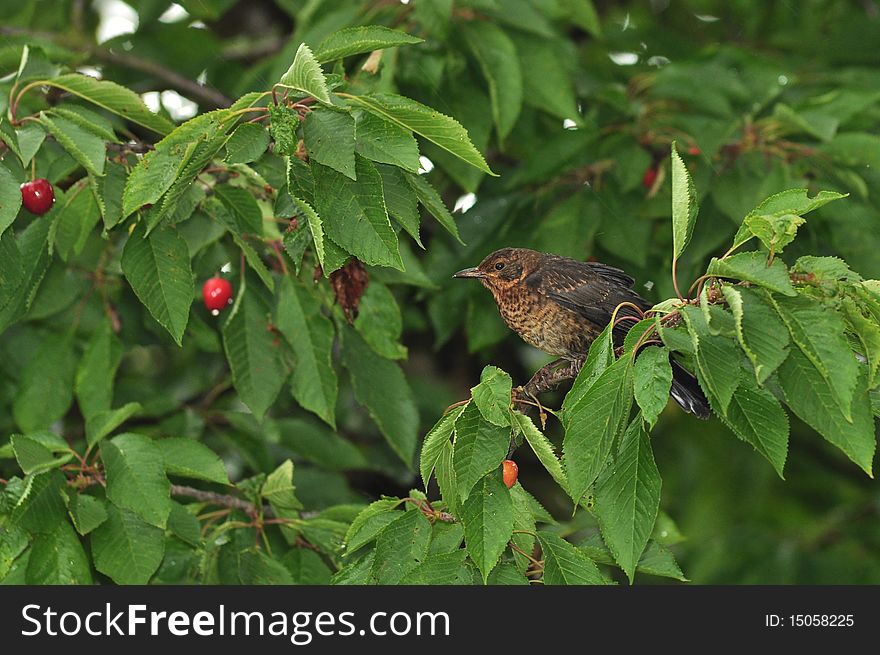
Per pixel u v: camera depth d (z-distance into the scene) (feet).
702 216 38.01
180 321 27.71
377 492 54.13
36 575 27.04
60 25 51.24
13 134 25.62
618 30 50.47
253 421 42.60
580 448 20.92
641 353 20.83
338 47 23.65
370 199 22.71
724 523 55.47
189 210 28.19
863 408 20.47
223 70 49.88
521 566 24.75
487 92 38.99
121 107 27.50
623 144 39.63
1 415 42.98
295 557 32.76
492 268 36.60
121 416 28.91
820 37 52.70
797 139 39.96
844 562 55.16
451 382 55.01
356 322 34.99
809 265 21.12
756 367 19.76
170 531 30.96
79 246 32.71
